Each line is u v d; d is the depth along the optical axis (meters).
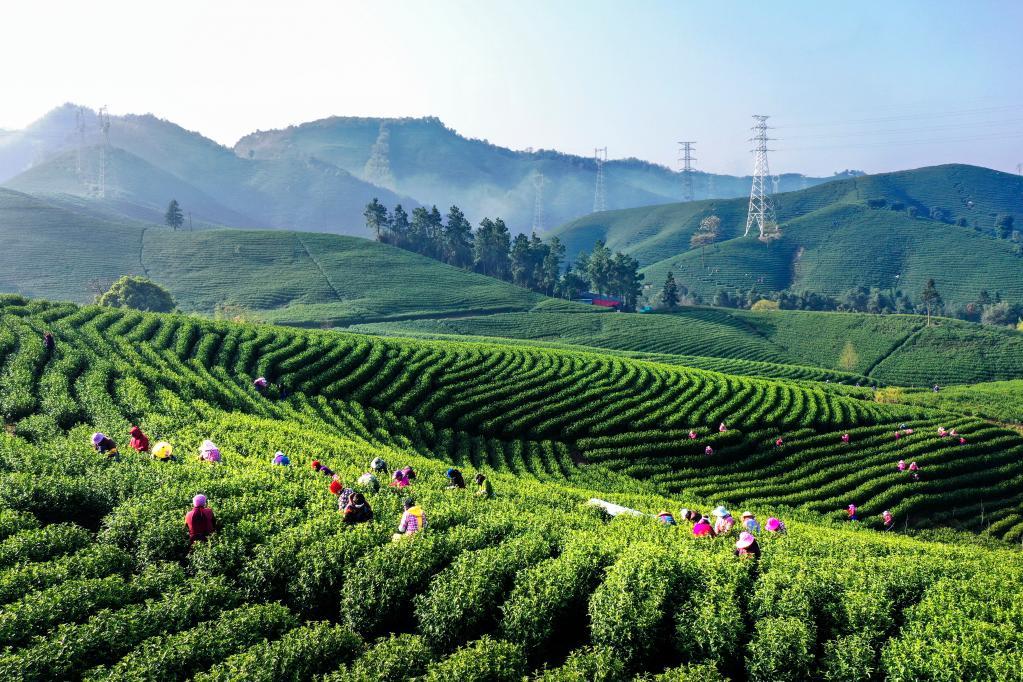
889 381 143.38
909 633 19.98
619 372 82.62
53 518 25.80
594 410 69.31
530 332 167.88
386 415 61.78
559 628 21.62
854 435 69.94
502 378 74.19
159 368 58.12
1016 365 147.00
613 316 186.25
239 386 60.84
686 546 26.72
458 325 168.25
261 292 190.75
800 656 19.47
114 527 24.09
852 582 22.95
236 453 37.19
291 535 23.94
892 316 180.25
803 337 173.38
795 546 31.86
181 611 19.12
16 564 20.30
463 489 37.81
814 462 63.25
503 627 20.58
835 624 21.38
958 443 69.25
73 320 68.69
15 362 49.25
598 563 24.31
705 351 159.88
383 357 77.06
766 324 184.38
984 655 18.39
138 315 76.75
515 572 23.20
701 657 20.55
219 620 19.03
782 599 21.53
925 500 58.19
